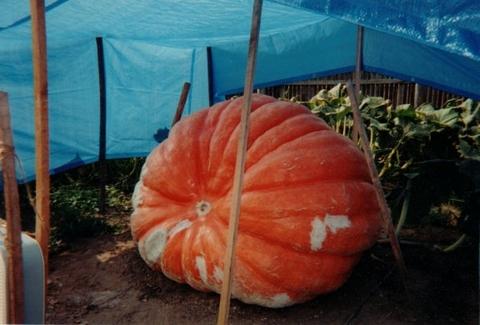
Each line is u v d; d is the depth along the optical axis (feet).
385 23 3.42
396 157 8.81
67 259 7.18
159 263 5.84
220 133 5.51
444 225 8.68
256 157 5.24
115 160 11.91
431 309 5.50
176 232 5.51
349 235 5.02
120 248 7.57
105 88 10.02
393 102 14.15
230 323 5.22
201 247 5.26
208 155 5.49
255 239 5.01
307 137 5.33
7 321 3.31
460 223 6.83
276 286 5.07
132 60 10.25
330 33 9.52
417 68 8.89
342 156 5.26
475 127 8.58
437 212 8.87
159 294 5.94
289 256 4.98
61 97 9.41
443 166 6.83
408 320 5.27
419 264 6.81
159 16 7.15
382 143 9.06
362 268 6.61
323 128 5.60
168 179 5.64
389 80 14.05
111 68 10.00
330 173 5.11
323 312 5.45
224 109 5.86
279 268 4.97
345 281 5.64
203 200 5.50
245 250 4.99
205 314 5.43
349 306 5.59
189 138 5.69
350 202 5.04
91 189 11.11
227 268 3.88
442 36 3.26
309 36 9.77
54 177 11.64
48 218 4.06
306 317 5.35
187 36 9.27
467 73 8.38
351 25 9.16
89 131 10.04
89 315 5.46
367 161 5.35
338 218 4.97
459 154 8.20
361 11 3.45
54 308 5.62
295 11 7.22
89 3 6.15
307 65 10.19
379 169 8.79
